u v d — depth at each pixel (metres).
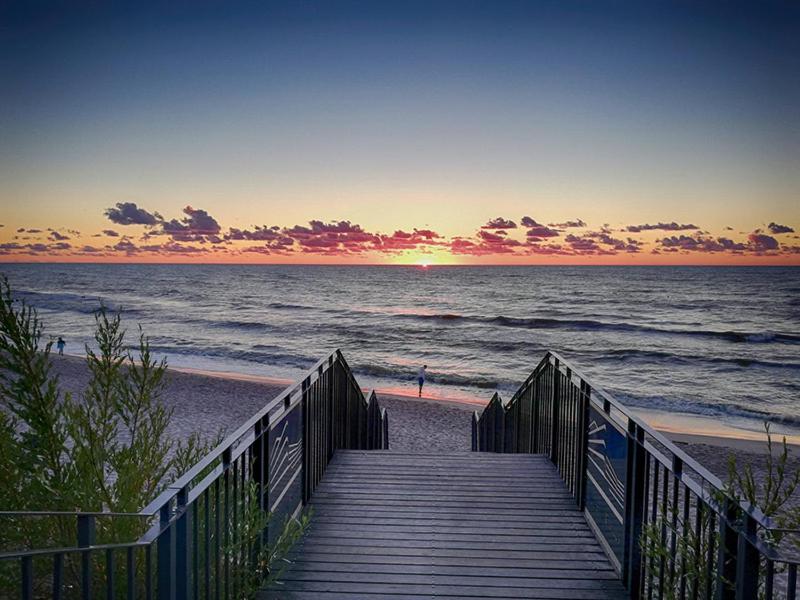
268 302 75.38
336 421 6.98
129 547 2.08
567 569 4.16
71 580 3.89
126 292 89.69
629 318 55.88
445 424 19.02
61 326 50.38
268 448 3.77
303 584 3.89
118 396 4.68
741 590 2.38
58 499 3.88
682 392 26.92
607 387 28.06
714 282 97.50
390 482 5.89
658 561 3.40
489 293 85.38
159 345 40.50
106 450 4.49
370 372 31.92
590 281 104.81
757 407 23.81
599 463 4.61
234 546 3.15
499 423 12.03
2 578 3.67
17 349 3.93
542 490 5.72
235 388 22.67
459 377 30.48
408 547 4.46
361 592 3.80
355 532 4.70
